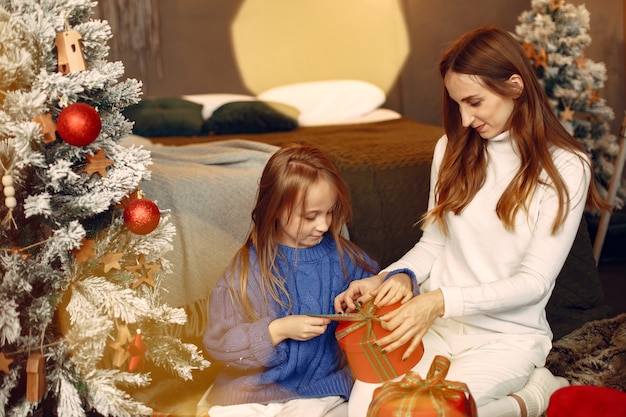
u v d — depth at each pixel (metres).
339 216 1.58
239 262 1.54
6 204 1.26
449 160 1.59
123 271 1.44
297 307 1.53
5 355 1.32
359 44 4.17
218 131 3.60
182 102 3.84
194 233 1.93
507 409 1.38
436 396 1.21
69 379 1.38
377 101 3.97
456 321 1.57
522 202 1.47
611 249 3.02
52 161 1.34
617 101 3.51
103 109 1.44
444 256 1.65
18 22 1.26
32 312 1.33
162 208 1.93
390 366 1.39
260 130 3.55
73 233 1.28
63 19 1.31
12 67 1.24
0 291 1.27
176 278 1.91
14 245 1.35
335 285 1.56
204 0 4.13
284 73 4.21
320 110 3.90
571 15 2.91
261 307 1.51
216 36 4.18
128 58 4.15
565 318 2.12
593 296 2.18
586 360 1.84
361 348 1.36
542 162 1.47
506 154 1.54
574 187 1.47
